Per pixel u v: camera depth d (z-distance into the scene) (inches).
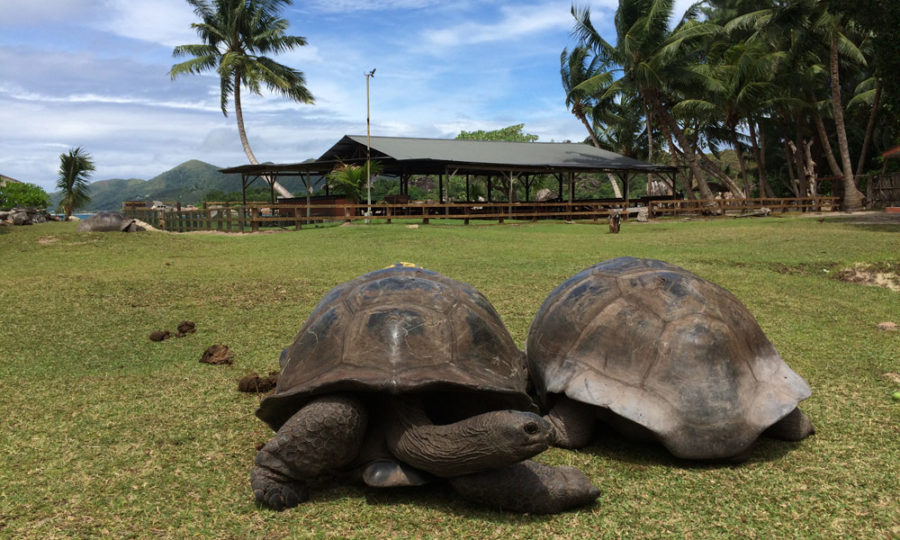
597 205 1162.0
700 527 101.4
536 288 311.3
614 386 123.0
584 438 131.8
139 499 110.0
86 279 350.3
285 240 610.2
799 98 1285.7
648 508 107.4
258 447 132.8
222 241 602.2
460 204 931.3
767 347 131.5
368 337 110.3
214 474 120.0
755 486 114.9
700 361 120.4
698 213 1139.9
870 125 1331.2
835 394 163.2
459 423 95.8
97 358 203.6
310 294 307.0
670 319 125.9
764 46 1214.9
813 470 120.7
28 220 972.6
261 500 104.5
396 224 869.8
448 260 430.0
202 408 156.8
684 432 117.4
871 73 1400.1
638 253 466.9
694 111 1218.0
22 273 382.9
